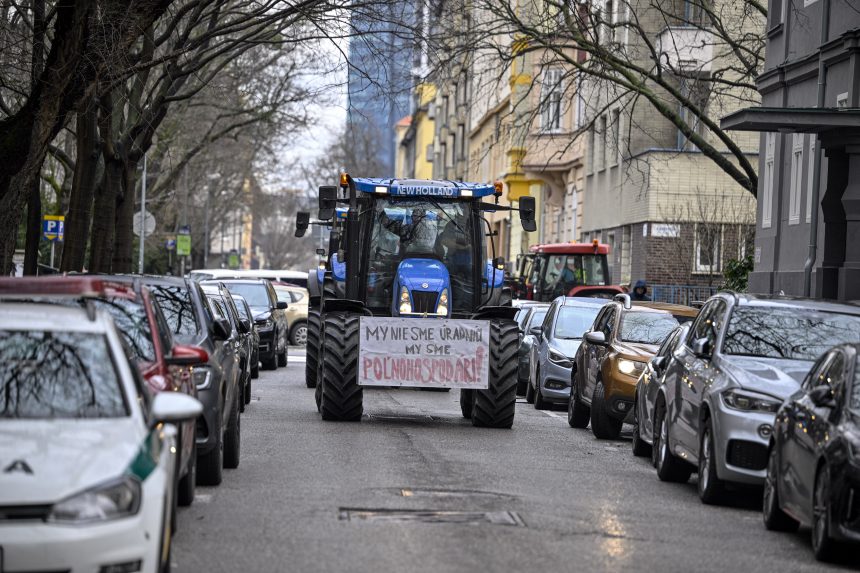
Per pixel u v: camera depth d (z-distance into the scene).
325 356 37.19
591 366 38.41
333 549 18.30
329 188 40.22
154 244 130.50
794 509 20.45
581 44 59.50
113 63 40.66
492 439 34.53
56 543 13.02
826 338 25.81
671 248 83.50
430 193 40.16
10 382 15.40
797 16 54.47
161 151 94.81
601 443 35.47
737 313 26.33
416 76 57.47
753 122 40.12
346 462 27.98
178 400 15.50
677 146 86.56
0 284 17.97
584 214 102.56
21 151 37.28
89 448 14.06
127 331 21.30
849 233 41.78
